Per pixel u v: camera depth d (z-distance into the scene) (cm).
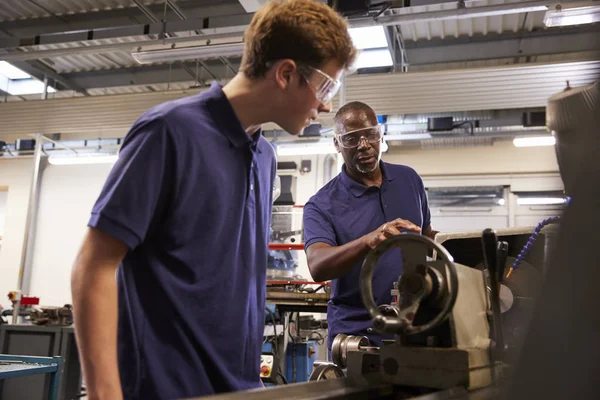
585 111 55
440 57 539
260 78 103
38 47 448
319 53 100
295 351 423
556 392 42
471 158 712
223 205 105
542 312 45
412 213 181
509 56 523
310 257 169
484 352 84
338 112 187
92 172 799
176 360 98
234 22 399
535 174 694
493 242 90
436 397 70
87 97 560
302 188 740
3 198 852
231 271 107
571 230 45
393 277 166
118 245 90
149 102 559
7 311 626
